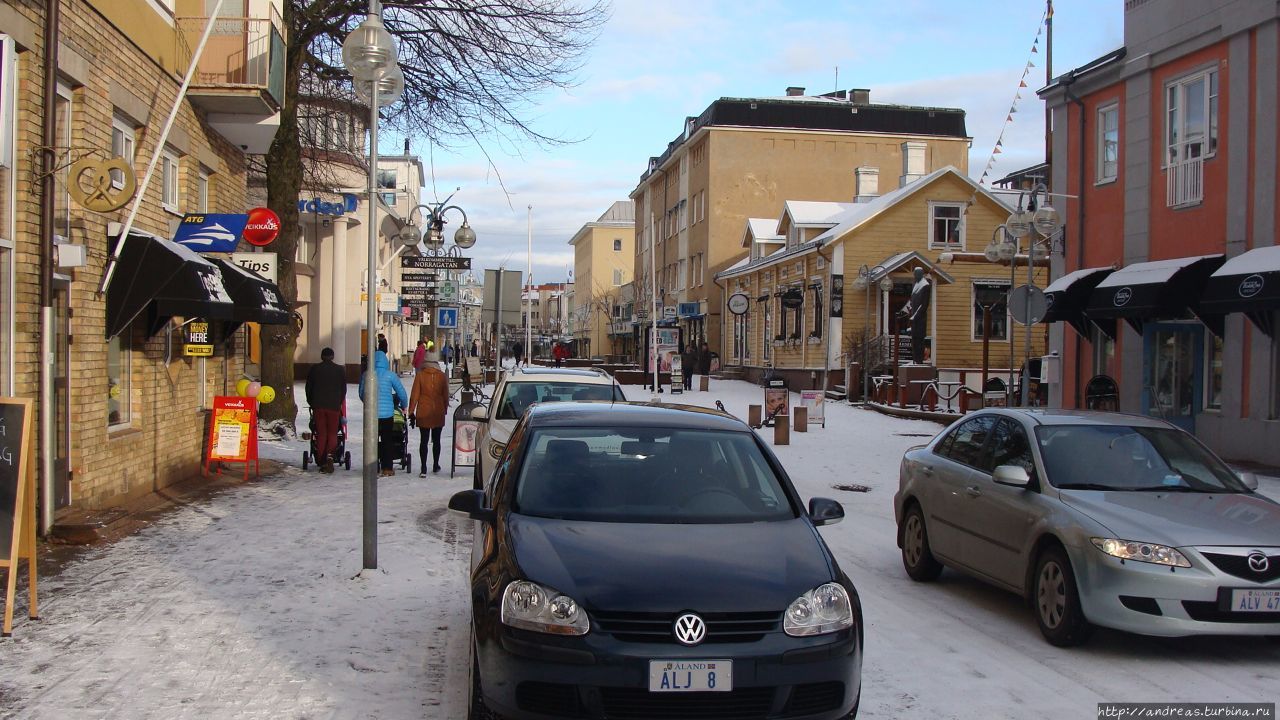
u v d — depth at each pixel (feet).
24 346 28.48
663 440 19.90
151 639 20.80
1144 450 24.54
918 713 17.35
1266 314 50.47
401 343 168.25
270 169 62.13
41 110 29.19
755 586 15.15
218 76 44.34
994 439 26.37
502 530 17.02
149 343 38.70
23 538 22.31
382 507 38.52
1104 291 58.39
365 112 65.26
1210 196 54.80
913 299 103.19
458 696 17.90
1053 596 21.90
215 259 41.81
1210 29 54.65
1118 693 18.57
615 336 250.37
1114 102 63.16
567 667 14.17
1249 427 51.96
